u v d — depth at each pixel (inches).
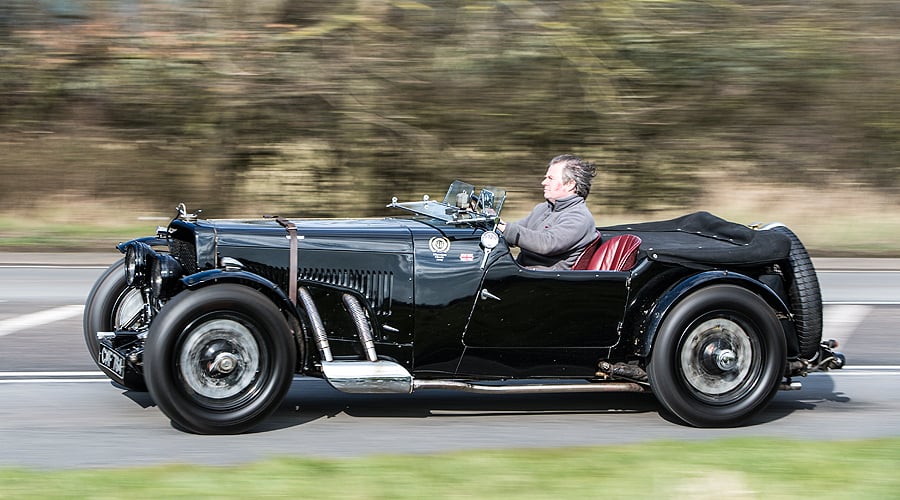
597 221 1175.0
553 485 264.5
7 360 462.6
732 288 366.0
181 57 1102.4
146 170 1114.7
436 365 366.6
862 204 1200.8
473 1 1141.7
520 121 1157.7
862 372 478.6
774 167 1229.7
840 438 359.3
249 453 318.7
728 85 1219.9
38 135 1115.9
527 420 377.4
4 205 1081.4
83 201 1100.5
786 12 1245.7
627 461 290.4
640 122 1197.1
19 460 305.3
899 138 1231.5
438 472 275.6
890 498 259.4
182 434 339.6
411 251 360.2
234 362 333.1
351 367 348.8
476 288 361.4
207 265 350.3
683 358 363.9
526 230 374.9
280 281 353.1
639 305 372.8
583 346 373.1
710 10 1212.5
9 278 744.3
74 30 1114.7
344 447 329.7
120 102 1103.0
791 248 386.0
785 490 264.1
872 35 1240.2
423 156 1147.3
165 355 325.7
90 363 458.6
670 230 437.7
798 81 1214.9
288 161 1133.7
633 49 1183.6
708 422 366.6
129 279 364.5
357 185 1144.2
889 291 753.0
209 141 1119.6
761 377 370.0
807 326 383.9
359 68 1124.5
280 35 1112.8
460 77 1145.4
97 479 265.4
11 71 1095.6
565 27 1157.7
